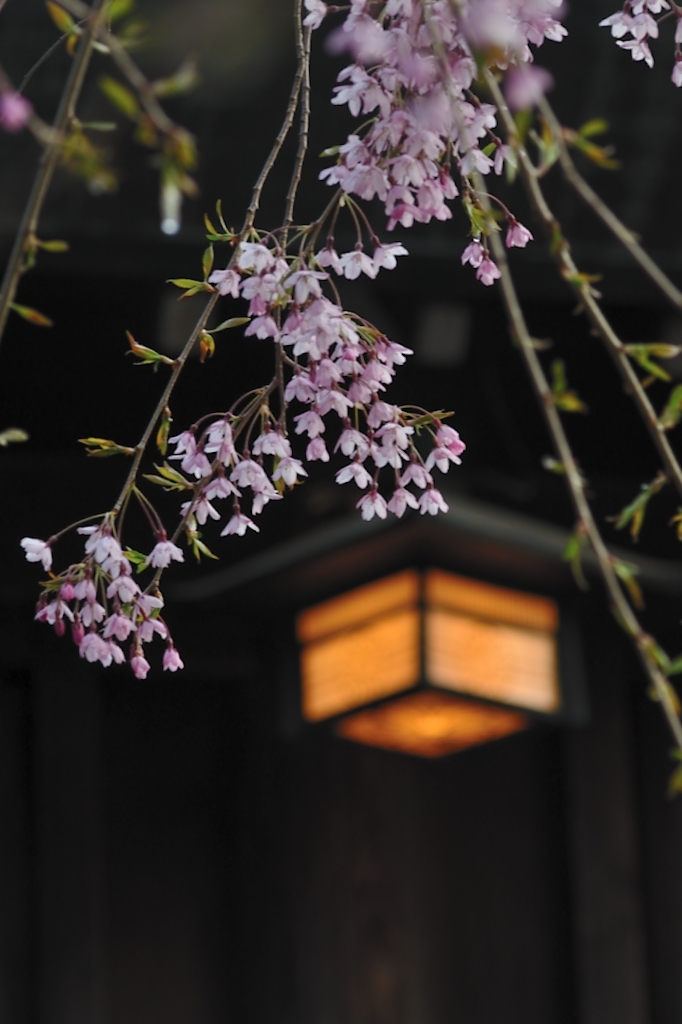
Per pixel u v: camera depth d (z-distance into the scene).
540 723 6.38
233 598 6.57
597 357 7.36
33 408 6.91
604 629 7.43
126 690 7.07
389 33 1.74
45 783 6.75
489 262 1.91
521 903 7.27
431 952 7.03
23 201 6.13
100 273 6.30
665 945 7.44
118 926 6.84
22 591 6.85
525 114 1.51
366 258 1.85
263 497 1.92
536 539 6.16
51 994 6.54
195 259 6.28
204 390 6.99
